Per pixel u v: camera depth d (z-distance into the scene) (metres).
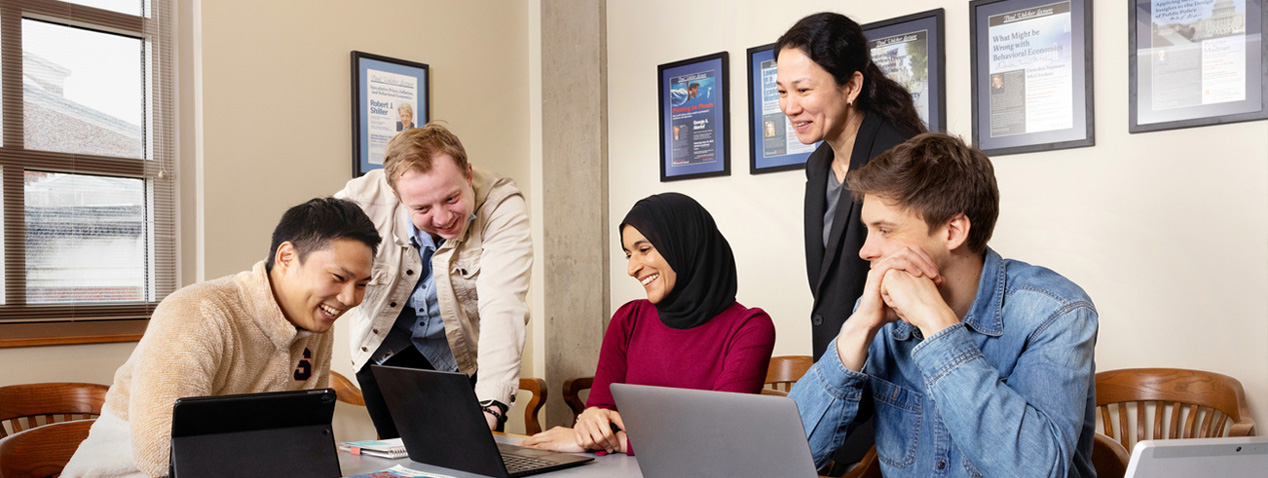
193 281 3.48
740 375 1.90
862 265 2.26
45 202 3.18
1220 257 2.80
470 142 4.32
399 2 4.05
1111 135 2.99
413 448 1.67
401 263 2.49
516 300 2.32
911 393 1.52
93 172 3.27
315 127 3.76
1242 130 2.77
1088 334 1.31
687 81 4.03
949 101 3.31
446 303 2.46
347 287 1.74
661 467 1.37
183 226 3.46
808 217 2.51
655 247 2.02
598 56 4.29
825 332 2.35
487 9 4.42
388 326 2.54
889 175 1.36
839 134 2.38
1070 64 3.05
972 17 3.24
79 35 3.27
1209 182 2.82
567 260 4.41
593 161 4.30
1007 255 3.20
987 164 1.37
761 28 3.81
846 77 2.30
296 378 1.88
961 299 1.43
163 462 1.44
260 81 3.59
